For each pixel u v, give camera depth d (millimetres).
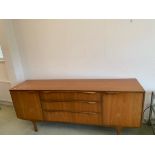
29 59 2885
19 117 2461
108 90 1926
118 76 2422
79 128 2508
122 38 2238
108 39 2303
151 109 2324
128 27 2168
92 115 2086
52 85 2318
